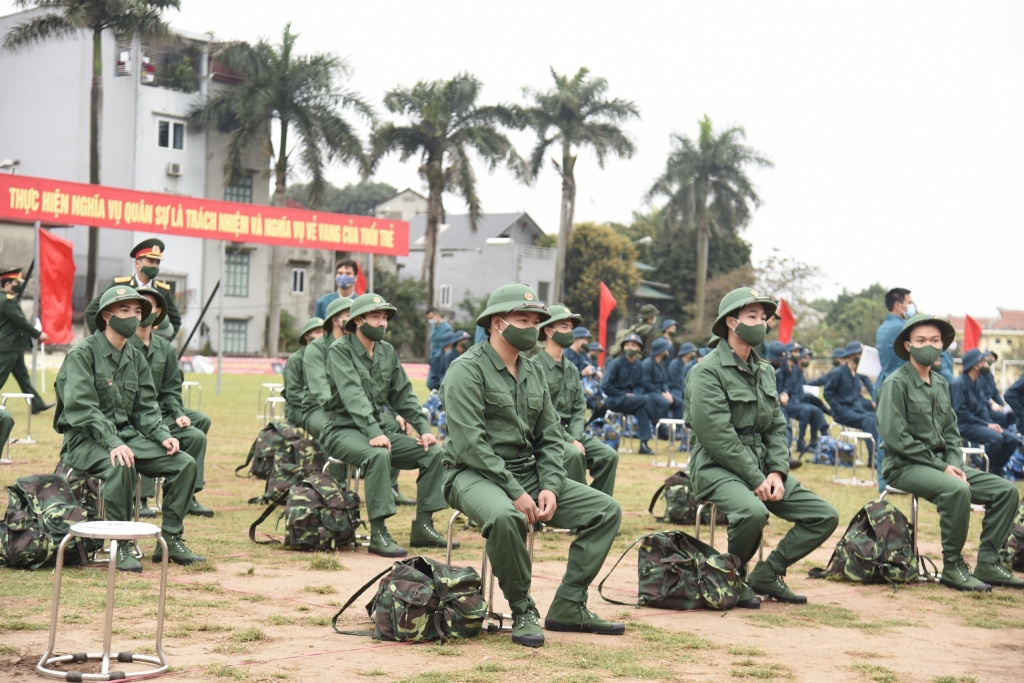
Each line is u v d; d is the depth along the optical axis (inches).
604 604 273.0
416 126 1795.0
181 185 1833.2
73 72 1792.6
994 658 226.2
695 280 2401.6
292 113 1739.7
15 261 1555.1
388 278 2054.6
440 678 191.6
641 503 463.2
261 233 993.5
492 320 240.8
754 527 273.3
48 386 981.8
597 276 2279.8
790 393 695.1
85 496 320.8
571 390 384.5
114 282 391.5
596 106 1856.5
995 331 2247.8
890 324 512.1
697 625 249.8
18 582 264.2
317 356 399.2
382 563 315.0
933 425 320.8
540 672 199.0
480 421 235.8
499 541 222.5
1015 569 345.4
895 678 205.0
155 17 1545.3
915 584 314.3
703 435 284.0
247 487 459.2
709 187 2106.3
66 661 193.2
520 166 1800.0
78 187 860.6
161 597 194.5
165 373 345.7
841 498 503.2
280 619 235.9
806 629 249.9
